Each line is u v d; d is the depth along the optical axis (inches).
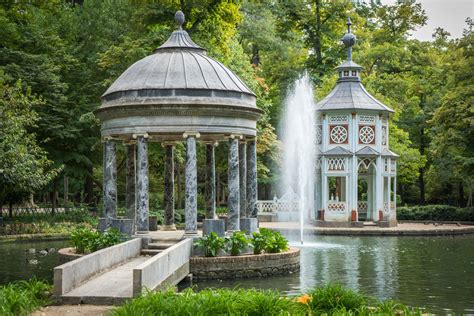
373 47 2375.7
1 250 1140.5
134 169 987.9
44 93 1558.8
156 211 1560.0
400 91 2194.9
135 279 529.3
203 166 1862.7
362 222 1638.8
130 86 874.1
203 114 858.1
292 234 1513.3
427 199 2628.0
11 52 1536.7
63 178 1882.4
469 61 1866.4
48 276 808.9
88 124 1621.6
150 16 1562.5
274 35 2247.8
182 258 738.2
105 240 853.8
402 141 2118.6
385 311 462.0
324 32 2357.3
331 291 480.7
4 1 1605.6
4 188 1325.0
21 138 1288.1
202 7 1560.0
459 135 1820.9
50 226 1470.2
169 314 429.4
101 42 1674.5
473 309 596.1
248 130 907.4
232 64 1685.5
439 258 1011.9
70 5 1947.6
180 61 897.5
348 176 1704.0
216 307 437.7
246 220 912.3
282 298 467.2
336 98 1771.7
